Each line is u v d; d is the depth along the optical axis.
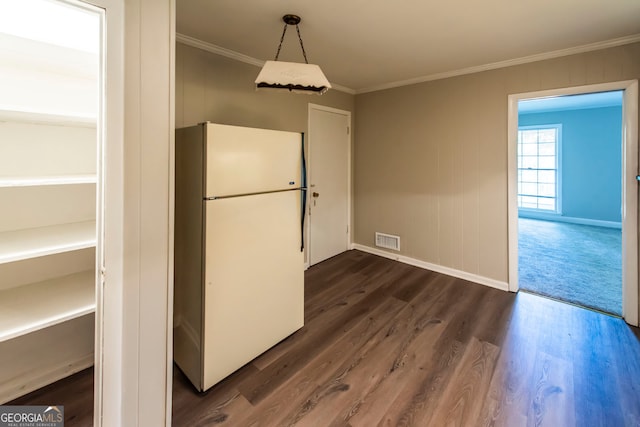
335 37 2.41
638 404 1.62
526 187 7.09
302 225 2.26
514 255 3.01
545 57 2.71
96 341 1.21
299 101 3.51
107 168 1.14
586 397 1.67
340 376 1.84
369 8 1.96
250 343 1.94
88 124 1.70
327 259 4.05
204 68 2.63
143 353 1.29
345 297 2.94
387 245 4.09
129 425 1.27
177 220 1.88
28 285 1.68
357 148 4.31
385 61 2.94
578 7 1.93
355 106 4.28
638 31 2.26
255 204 1.90
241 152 1.80
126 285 1.22
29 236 1.55
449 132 3.37
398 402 1.64
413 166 3.72
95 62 1.60
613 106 5.84
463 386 1.75
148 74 1.21
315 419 1.53
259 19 2.13
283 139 2.06
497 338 2.23
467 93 3.21
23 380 1.70
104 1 1.08
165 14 1.24
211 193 1.67
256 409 1.60
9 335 1.23
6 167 1.57
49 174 1.71
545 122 6.61
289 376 1.85
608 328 2.36
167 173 1.30
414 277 3.43
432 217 3.60
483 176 3.16
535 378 1.81
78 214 1.85
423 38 2.42
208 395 1.70
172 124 1.29
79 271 1.87
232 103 2.85
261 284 1.99
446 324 2.43
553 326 2.39
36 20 1.15
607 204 6.00
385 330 2.35
